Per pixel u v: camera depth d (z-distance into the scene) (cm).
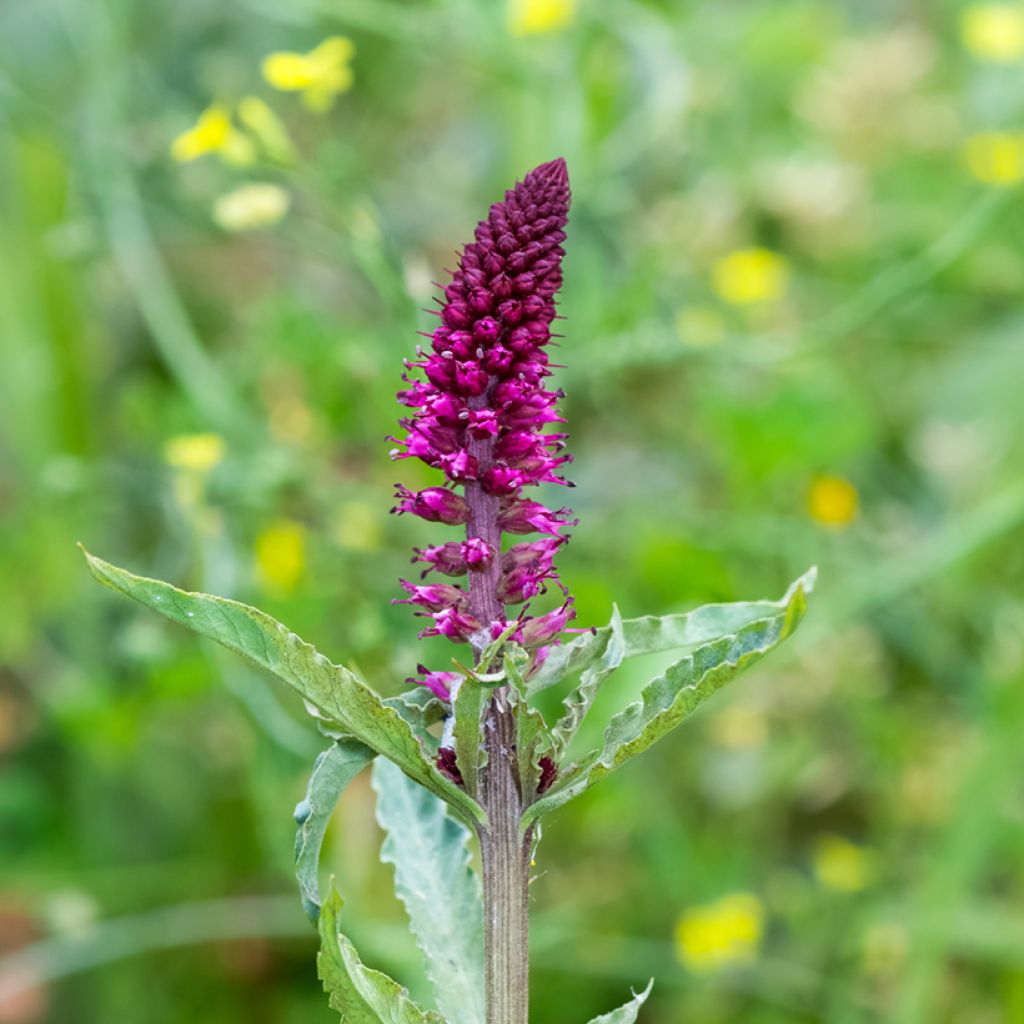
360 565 60
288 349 64
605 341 61
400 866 31
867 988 63
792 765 67
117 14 69
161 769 69
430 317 57
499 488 29
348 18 66
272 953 65
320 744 58
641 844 66
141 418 70
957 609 69
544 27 64
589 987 62
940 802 67
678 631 30
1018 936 59
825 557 67
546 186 29
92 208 67
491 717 28
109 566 27
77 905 63
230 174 66
